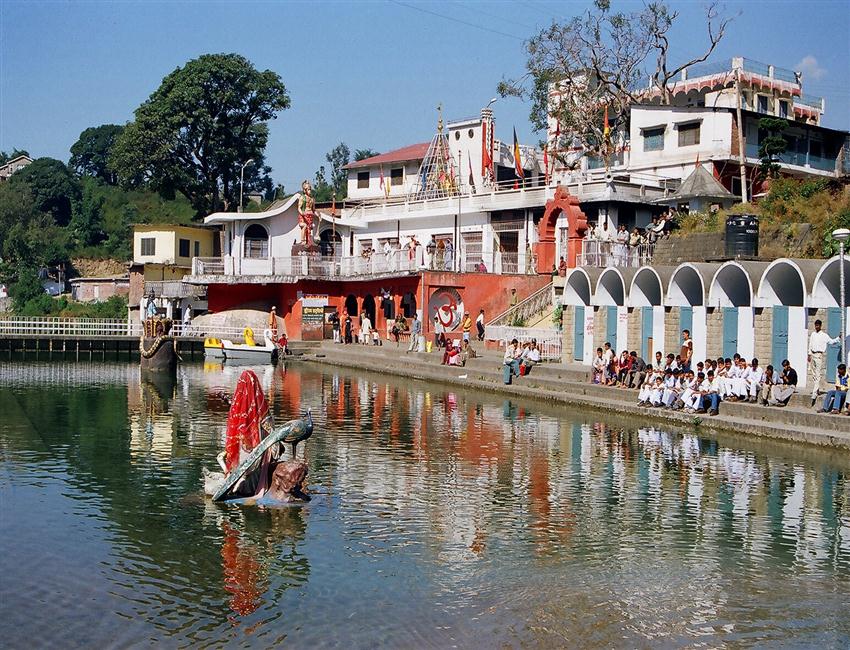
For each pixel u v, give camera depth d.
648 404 29.19
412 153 70.81
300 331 57.03
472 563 15.14
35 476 20.64
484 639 12.33
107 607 13.25
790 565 15.20
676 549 15.93
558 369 35.09
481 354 43.53
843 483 20.30
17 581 14.19
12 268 84.00
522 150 67.12
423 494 19.36
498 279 50.19
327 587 14.04
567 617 13.05
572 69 58.00
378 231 63.00
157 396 35.16
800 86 63.47
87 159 116.88
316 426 27.67
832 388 26.53
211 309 60.28
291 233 61.94
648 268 33.28
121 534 16.45
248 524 17.09
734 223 33.03
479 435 26.14
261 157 78.69
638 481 20.53
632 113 55.00
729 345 30.30
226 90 73.31
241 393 19.25
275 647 12.05
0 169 126.06
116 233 94.81
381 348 49.22
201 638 12.30
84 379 41.88
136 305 67.50
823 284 27.53
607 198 47.59
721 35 56.56
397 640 12.26
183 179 73.75
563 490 19.75
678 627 12.77
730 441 25.03
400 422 28.48
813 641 12.39
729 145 51.22
